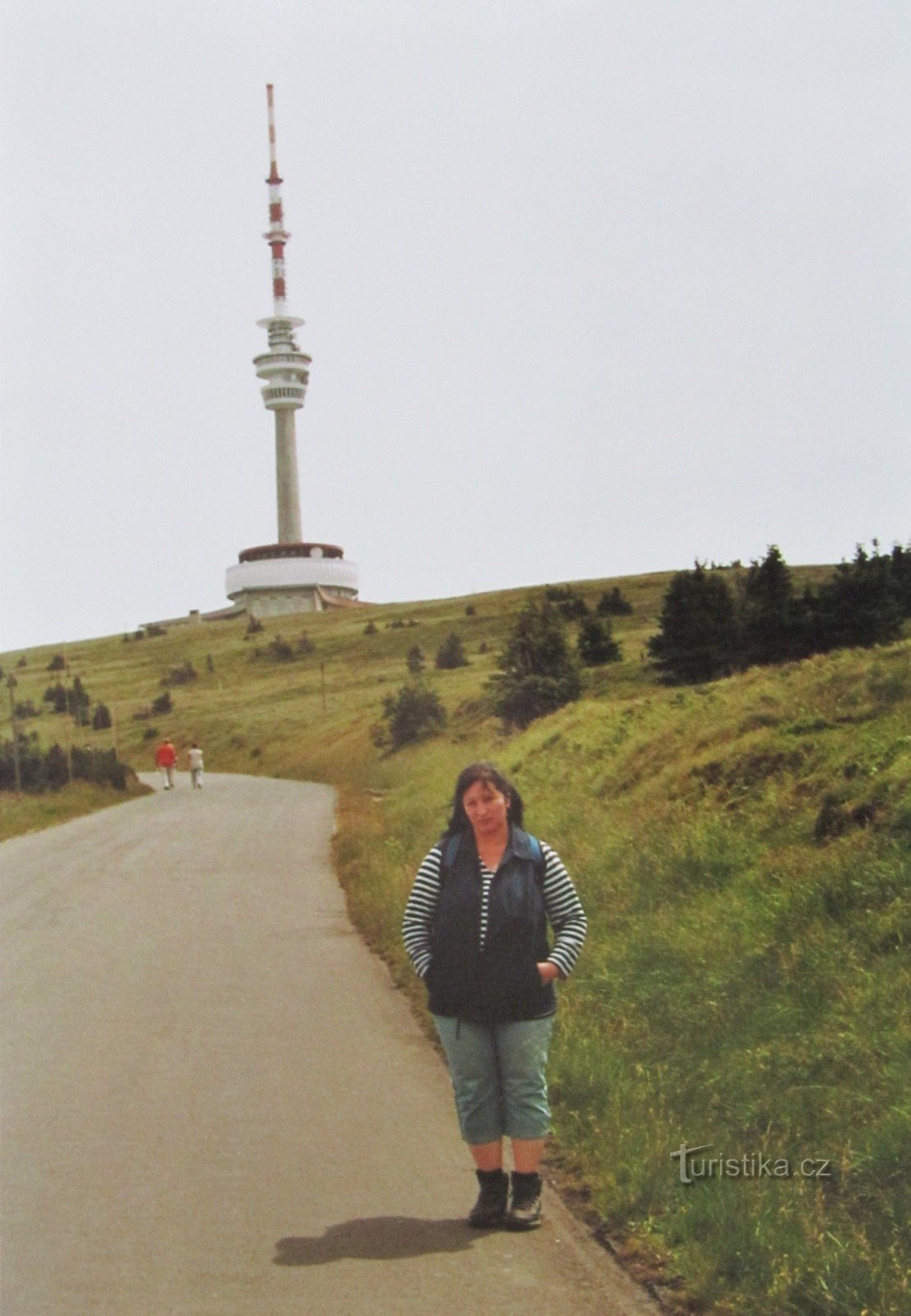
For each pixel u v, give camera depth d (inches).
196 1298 187.3
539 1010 218.2
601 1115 261.1
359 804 1369.3
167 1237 210.8
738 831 465.4
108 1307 184.5
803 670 741.9
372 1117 279.1
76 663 7362.2
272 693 4884.4
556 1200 230.8
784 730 563.5
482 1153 219.0
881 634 1446.9
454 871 221.9
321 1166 246.8
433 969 219.9
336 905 623.2
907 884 341.1
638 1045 304.0
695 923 378.6
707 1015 310.3
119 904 632.4
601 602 5226.4
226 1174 242.2
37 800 1514.5
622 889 452.1
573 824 636.7
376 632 6309.1
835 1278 182.9
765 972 323.0
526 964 217.2
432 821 866.8
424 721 2413.9
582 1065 284.8
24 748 1759.4
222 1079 309.4
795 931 342.0
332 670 5398.6
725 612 1701.5
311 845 937.5
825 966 311.9
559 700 1777.8
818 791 459.8
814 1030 282.7
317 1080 309.0
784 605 1507.1
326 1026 365.1
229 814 1282.0
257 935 531.2
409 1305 185.2
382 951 486.0
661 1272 197.0
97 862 838.5
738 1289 186.4
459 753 1689.2
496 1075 220.4
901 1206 207.2
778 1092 260.1
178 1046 342.6
